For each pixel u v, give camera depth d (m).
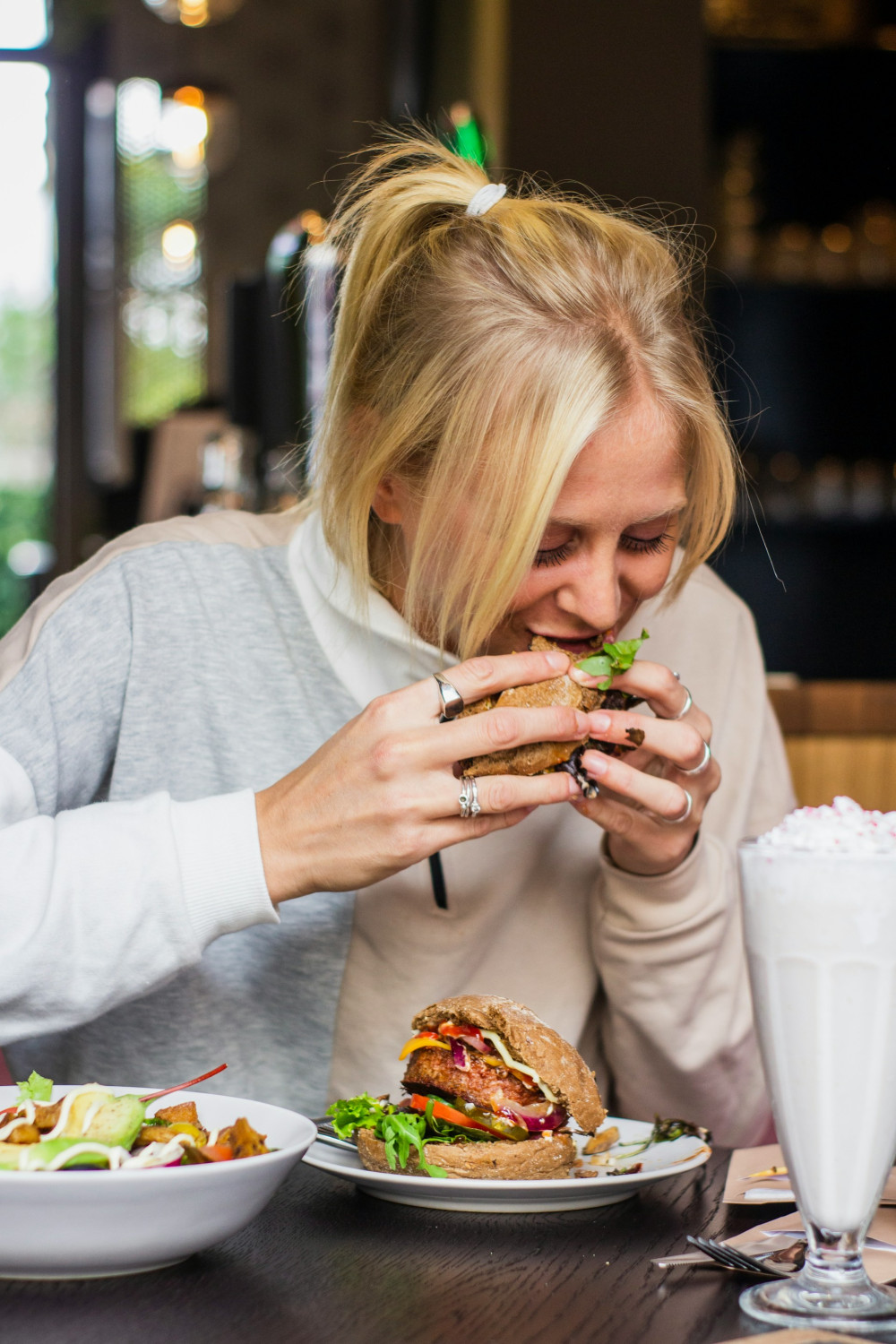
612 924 1.24
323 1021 1.32
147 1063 1.31
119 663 1.33
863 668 4.40
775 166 4.39
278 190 6.99
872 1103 0.73
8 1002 1.04
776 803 1.53
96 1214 0.72
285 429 2.88
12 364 6.70
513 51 3.88
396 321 1.11
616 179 3.92
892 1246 0.80
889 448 4.44
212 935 1.04
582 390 0.96
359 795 1.00
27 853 1.04
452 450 1.01
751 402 4.39
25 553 6.71
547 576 1.04
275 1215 0.89
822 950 0.72
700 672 1.49
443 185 1.19
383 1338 0.69
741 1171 0.96
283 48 6.95
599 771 1.04
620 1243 0.84
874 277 4.17
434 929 1.31
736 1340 0.64
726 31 4.18
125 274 6.89
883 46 4.20
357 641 1.31
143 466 4.93
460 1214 0.89
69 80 6.67
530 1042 0.94
